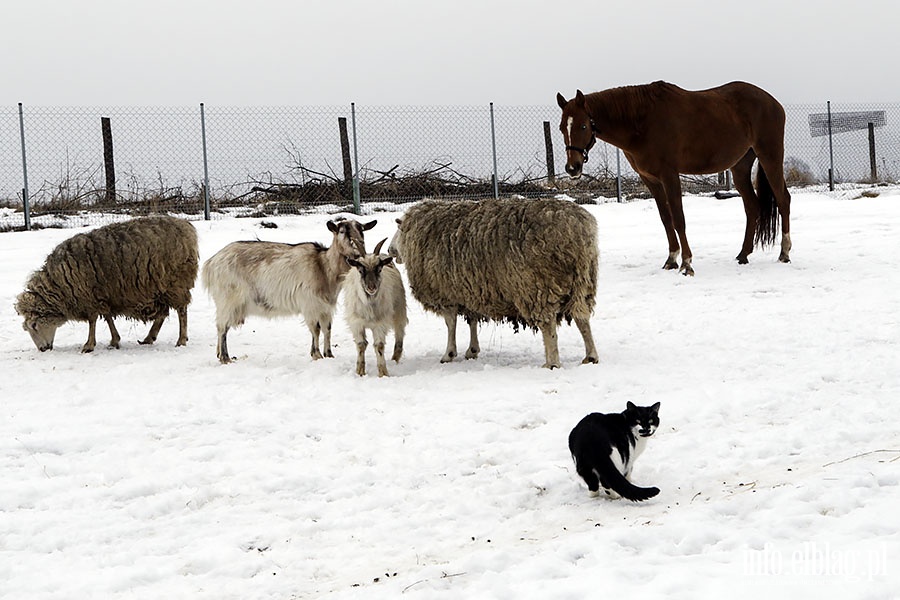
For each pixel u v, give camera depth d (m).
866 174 29.05
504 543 5.31
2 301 13.60
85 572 5.13
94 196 22.48
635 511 5.63
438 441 7.15
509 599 4.37
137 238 10.98
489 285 9.35
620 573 4.48
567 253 9.05
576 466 5.90
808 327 10.27
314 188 23.38
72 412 8.29
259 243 10.41
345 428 7.64
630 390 8.34
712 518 5.25
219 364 10.18
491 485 6.25
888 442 6.53
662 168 13.83
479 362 9.84
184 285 11.30
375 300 9.08
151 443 7.40
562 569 4.70
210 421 7.94
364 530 5.65
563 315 9.53
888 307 10.94
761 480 5.95
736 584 4.21
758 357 9.17
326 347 10.34
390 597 4.56
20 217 21.11
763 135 14.09
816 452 6.45
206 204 20.42
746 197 14.45
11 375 9.83
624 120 13.64
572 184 24.91
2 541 5.58
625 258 15.32
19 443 7.33
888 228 16.72
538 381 8.79
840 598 3.98
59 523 5.82
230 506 6.11
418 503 6.04
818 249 15.12
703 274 13.78
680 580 4.30
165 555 5.36
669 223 14.21
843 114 28.53
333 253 9.99
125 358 10.62
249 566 5.14
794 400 7.71
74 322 12.98
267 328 12.20
